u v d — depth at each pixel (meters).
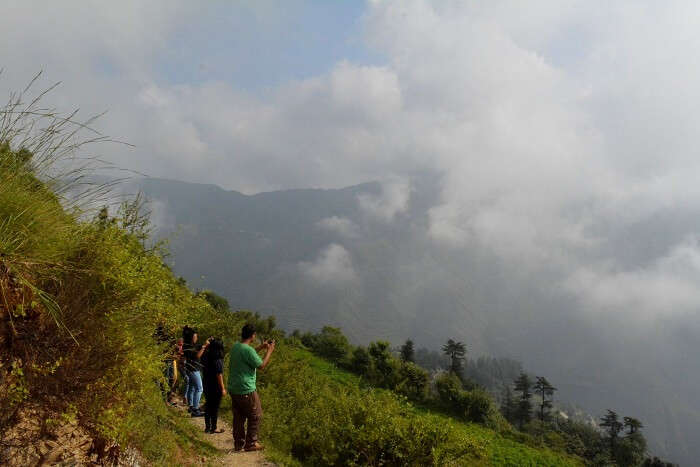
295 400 15.66
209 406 8.90
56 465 3.36
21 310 2.95
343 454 10.05
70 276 3.41
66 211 3.44
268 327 56.84
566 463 38.50
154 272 3.88
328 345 57.44
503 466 34.09
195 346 9.75
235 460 7.44
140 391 3.87
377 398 11.41
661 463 115.81
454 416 48.53
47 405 3.34
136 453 4.78
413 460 9.74
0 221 3.00
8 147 3.19
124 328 3.64
